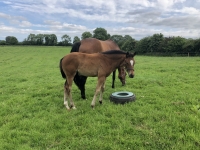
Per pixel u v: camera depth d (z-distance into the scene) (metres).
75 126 4.18
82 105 5.57
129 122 4.28
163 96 6.34
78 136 3.75
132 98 5.73
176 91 6.96
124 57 5.52
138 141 3.46
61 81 9.96
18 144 3.46
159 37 39.75
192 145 3.24
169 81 8.93
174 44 35.88
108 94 6.83
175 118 4.35
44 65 20.69
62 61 5.35
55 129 4.04
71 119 4.54
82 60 5.15
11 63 23.03
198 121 4.05
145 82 8.80
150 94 6.64
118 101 5.58
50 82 9.77
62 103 5.87
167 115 4.54
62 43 91.31
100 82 5.25
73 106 5.39
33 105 5.70
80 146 3.39
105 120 4.41
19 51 47.50
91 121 4.38
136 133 3.77
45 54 40.38
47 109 5.36
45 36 89.94
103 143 3.44
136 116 4.55
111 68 5.43
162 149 3.25
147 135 3.67
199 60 19.17
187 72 11.50
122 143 3.46
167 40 38.56
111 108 5.15
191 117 4.26
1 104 5.76
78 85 6.07
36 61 25.88
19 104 5.85
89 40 6.42
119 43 51.88
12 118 4.61
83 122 4.32
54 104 5.76
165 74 11.10
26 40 89.00
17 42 85.81
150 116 4.57
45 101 6.09
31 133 3.85
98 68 5.22
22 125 4.23
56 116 4.71
